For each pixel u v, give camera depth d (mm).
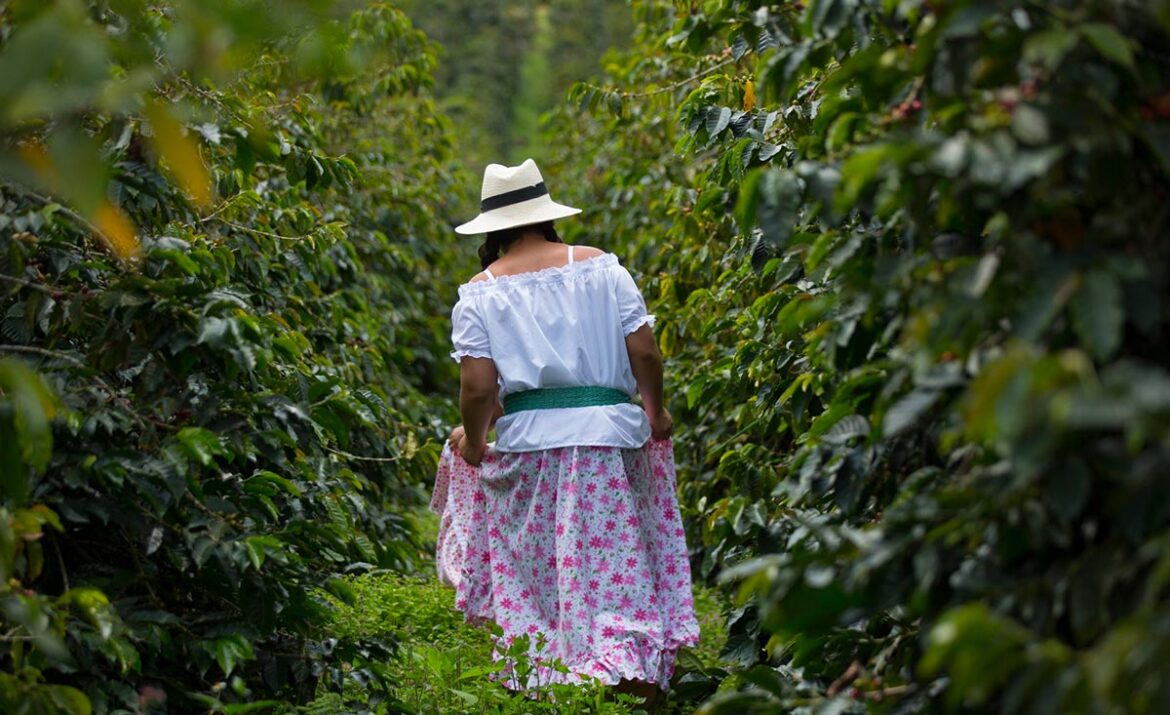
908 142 3230
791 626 3676
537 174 6859
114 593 4938
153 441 4691
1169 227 3156
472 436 6723
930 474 3732
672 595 6727
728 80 6891
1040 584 3135
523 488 6609
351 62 3631
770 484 6262
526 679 5836
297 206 8656
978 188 3262
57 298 4875
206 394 5008
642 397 6773
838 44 4344
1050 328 3180
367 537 6855
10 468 3766
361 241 13117
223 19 3342
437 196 15781
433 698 5883
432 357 14531
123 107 4367
